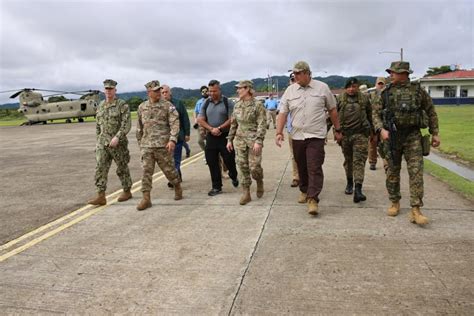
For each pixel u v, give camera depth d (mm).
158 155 5535
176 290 3107
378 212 4855
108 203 5895
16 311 2898
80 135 21047
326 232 4219
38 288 3242
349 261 3484
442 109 33969
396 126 4371
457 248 3684
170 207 5512
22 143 17609
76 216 5293
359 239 3984
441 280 3090
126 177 5883
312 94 4746
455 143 11219
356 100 5359
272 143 13117
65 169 9492
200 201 5770
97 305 2939
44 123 39594
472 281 3064
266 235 4211
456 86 47969
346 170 5777
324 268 3367
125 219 5043
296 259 3572
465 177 6828
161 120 5512
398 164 4543
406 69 4246
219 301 2916
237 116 5430
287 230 4340
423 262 3414
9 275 3506
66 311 2875
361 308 2740
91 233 4551
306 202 5402
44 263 3740
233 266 3484
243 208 5297
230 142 5660
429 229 4195
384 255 3580
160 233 4438
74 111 38719
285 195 5914
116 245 4125
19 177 8570
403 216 4664
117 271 3494
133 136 18797
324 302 2836
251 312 2754
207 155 6070
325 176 7160
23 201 6285
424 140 4387
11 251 4078
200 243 4070
